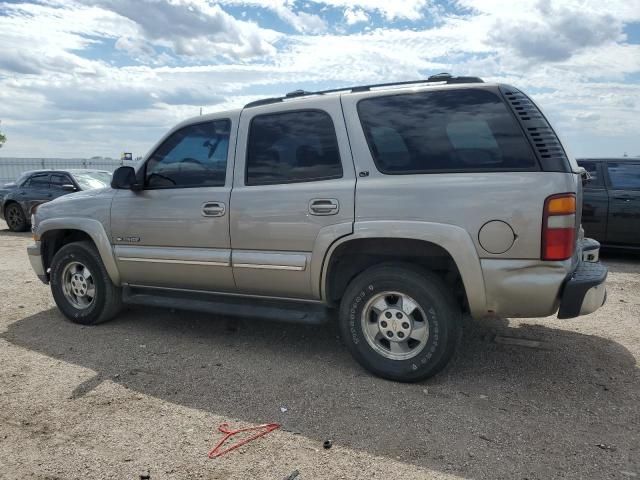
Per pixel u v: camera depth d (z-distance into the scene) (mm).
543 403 3447
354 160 3791
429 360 3637
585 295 3326
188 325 5203
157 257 4602
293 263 3963
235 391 3660
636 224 8445
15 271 8195
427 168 3586
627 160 8766
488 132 3471
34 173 13297
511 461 2779
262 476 2668
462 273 3443
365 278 3787
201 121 4500
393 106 3766
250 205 4113
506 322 5195
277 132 4141
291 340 4730
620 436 3023
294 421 3230
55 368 4105
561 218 3258
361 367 4070
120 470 2732
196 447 2945
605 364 4113
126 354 4406
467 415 3283
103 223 4902
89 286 5203
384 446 2939
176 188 4543
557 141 3447
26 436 3076
